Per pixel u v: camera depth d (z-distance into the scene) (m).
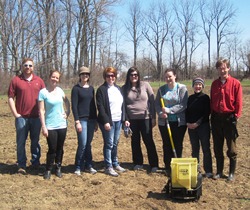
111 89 6.91
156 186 6.35
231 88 6.25
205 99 6.59
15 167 7.55
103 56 40.78
